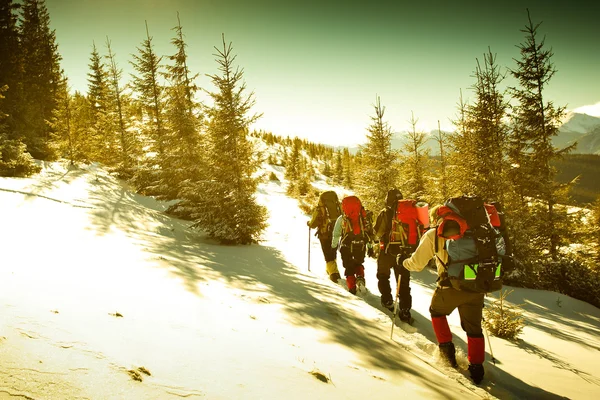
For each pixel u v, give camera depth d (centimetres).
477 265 354
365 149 1644
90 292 293
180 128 1560
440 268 386
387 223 575
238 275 552
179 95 1588
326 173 8925
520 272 1291
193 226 1059
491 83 1503
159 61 1897
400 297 553
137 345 207
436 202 1661
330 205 785
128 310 270
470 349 370
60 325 204
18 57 2578
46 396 133
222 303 364
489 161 1463
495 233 364
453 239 365
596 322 945
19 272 303
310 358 265
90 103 4044
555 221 1688
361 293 671
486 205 396
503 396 332
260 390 188
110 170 2252
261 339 280
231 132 1062
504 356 469
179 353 211
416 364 344
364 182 1667
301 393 197
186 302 335
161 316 276
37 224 631
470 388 331
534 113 1744
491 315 604
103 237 650
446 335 395
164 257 565
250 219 1048
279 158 8519
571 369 455
